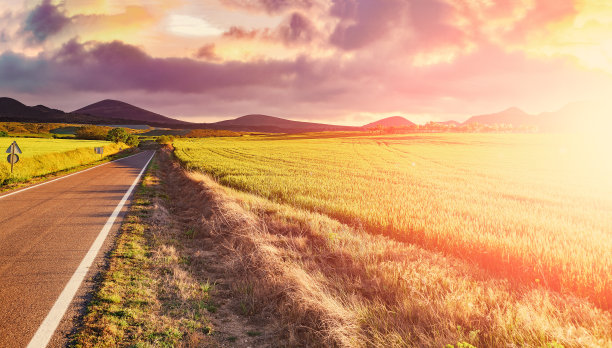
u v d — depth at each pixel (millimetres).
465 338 3266
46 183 16453
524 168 34844
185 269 5598
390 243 6543
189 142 105562
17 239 6949
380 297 4406
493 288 4574
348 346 3299
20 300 4273
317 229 7449
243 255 6125
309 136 149125
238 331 3859
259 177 19203
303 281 4516
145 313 4078
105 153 46219
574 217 11312
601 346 3148
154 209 10234
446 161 42500
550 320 3568
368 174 24547
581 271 5086
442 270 5027
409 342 3348
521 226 8781
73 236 7270
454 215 10008
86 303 4246
